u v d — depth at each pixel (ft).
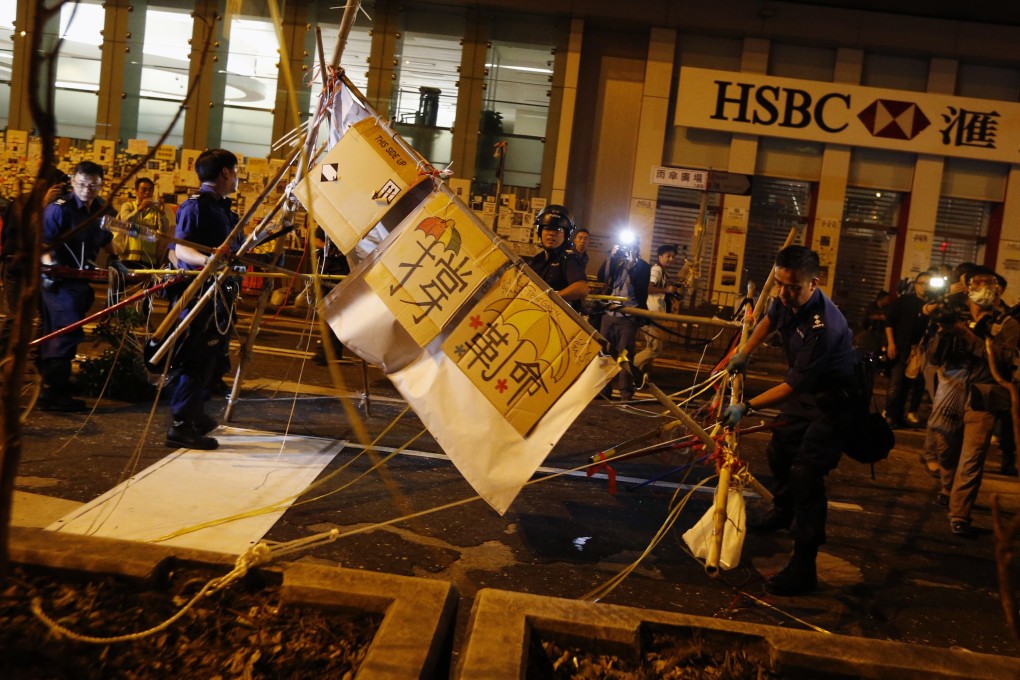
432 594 7.26
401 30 56.44
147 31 56.13
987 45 55.93
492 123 57.36
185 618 7.09
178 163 55.57
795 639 7.20
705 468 21.86
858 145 56.49
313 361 30.83
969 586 15.75
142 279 20.38
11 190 52.60
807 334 14.17
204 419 19.06
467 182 57.16
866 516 19.70
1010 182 57.06
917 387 33.30
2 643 6.54
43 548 7.45
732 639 7.28
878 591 15.01
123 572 7.29
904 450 27.78
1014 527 5.70
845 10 55.72
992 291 19.08
